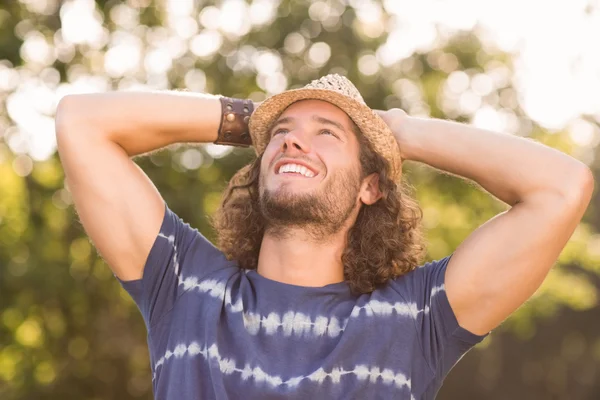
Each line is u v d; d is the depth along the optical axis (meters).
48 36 13.52
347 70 15.04
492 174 3.86
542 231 3.71
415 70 16.02
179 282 3.84
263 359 3.60
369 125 4.03
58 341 14.52
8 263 12.69
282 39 15.02
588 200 3.77
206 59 14.92
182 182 13.22
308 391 3.50
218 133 4.09
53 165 13.62
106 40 14.14
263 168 3.97
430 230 14.50
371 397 3.57
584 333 27.77
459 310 3.77
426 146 4.02
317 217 3.87
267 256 3.93
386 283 3.93
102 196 3.84
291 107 4.09
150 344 3.84
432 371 3.75
